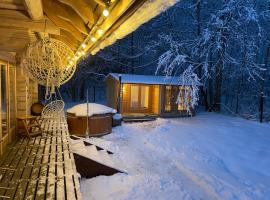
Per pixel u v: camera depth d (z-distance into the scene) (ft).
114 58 80.02
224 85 71.05
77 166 20.88
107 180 20.51
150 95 58.59
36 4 8.70
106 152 27.17
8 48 15.06
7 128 20.93
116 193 18.61
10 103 23.35
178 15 68.95
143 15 5.53
